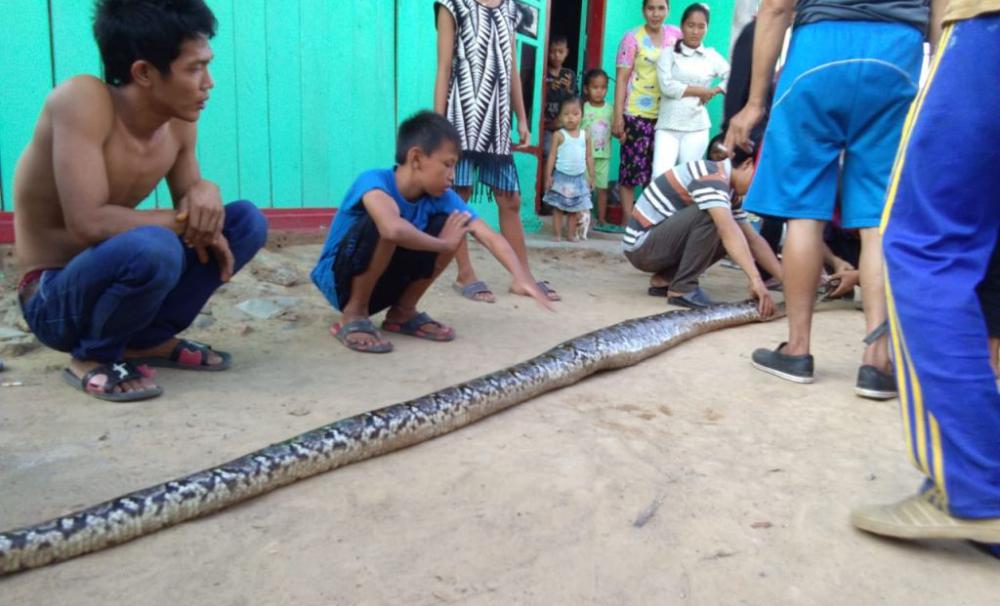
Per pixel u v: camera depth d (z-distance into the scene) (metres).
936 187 1.75
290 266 5.10
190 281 2.99
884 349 2.99
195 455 2.22
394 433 2.34
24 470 2.08
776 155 3.19
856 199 3.16
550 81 9.63
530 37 8.37
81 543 1.70
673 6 10.55
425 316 3.88
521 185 8.82
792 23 3.22
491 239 3.58
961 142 1.70
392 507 1.98
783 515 2.00
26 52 4.43
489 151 4.94
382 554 1.74
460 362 3.37
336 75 6.18
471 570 1.69
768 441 2.54
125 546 1.76
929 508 1.79
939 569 1.75
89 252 2.52
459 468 2.24
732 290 5.95
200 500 1.88
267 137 5.77
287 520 1.90
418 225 3.69
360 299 3.65
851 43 2.94
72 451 2.21
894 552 1.83
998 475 1.67
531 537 1.84
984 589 1.68
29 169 2.57
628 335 3.55
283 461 2.06
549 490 2.10
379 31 6.46
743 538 1.87
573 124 8.15
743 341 4.09
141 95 2.57
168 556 1.72
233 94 5.48
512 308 4.64
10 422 2.42
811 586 1.67
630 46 9.02
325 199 6.32
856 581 1.69
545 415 2.76
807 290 3.23
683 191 4.90
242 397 2.77
